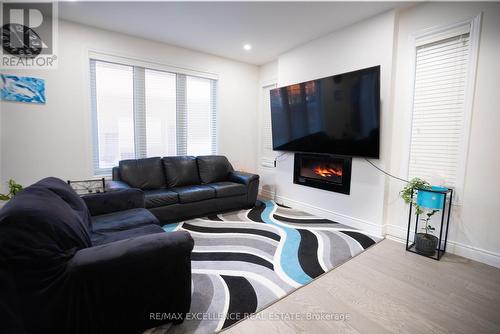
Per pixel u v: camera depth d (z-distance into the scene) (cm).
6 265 102
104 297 121
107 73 323
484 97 215
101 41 309
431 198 223
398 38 265
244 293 177
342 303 169
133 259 124
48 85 280
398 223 278
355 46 290
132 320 131
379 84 259
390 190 282
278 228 301
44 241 112
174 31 317
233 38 338
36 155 279
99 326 122
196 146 415
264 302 168
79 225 145
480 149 220
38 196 137
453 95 234
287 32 316
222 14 270
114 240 169
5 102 260
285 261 223
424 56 251
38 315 108
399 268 214
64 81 289
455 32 228
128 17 278
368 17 276
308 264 218
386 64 264
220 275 199
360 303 169
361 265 219
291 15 271
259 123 471
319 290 183
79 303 117
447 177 241
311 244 258
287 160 397
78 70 296
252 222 320
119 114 337
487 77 213
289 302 169
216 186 349
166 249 132
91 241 161
